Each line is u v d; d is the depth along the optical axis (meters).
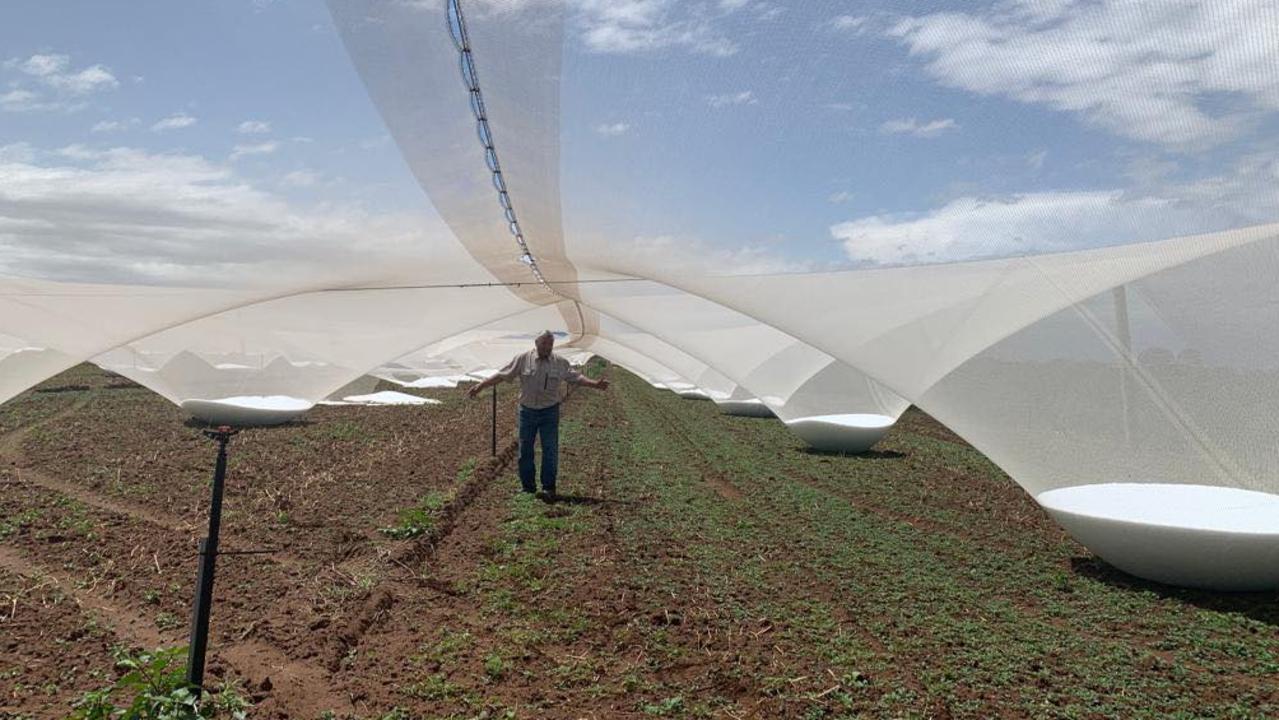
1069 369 6.32
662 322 14.96
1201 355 5.56
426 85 5.59
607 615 5.71
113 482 10.16
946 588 6.43
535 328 26.17
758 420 19.92
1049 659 5.02
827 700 4.41
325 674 4.69
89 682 4.45
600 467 12.22
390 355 15.27
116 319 9.22
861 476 11.78
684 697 4.47
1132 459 6.27
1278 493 5.75
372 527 8.16
